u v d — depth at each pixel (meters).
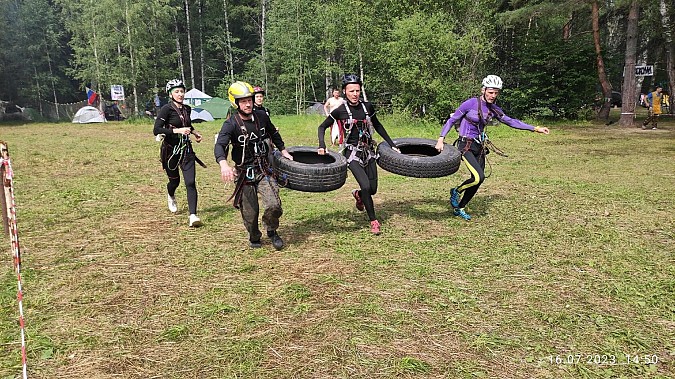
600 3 23.11
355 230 6.34
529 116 25.70
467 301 4.22
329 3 33.22
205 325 3.83
